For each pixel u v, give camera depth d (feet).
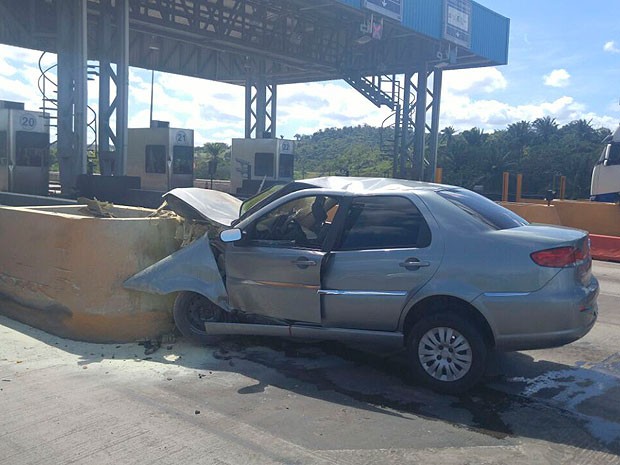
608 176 73.15
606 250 52.65
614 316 28.50
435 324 17.29
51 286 22.12
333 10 89.20
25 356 19.71
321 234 19.06
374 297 17.75
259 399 16.63
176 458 13.07
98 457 13.05
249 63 122.62
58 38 72.33
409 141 121.60
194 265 20.62
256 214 19.94
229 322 20.70
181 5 87.15
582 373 19.56
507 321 16.53
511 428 15.07
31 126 72.84
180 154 93.20
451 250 17.13
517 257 16.57
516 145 221.05
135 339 21.50
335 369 19.36
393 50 111.86
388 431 14.73
